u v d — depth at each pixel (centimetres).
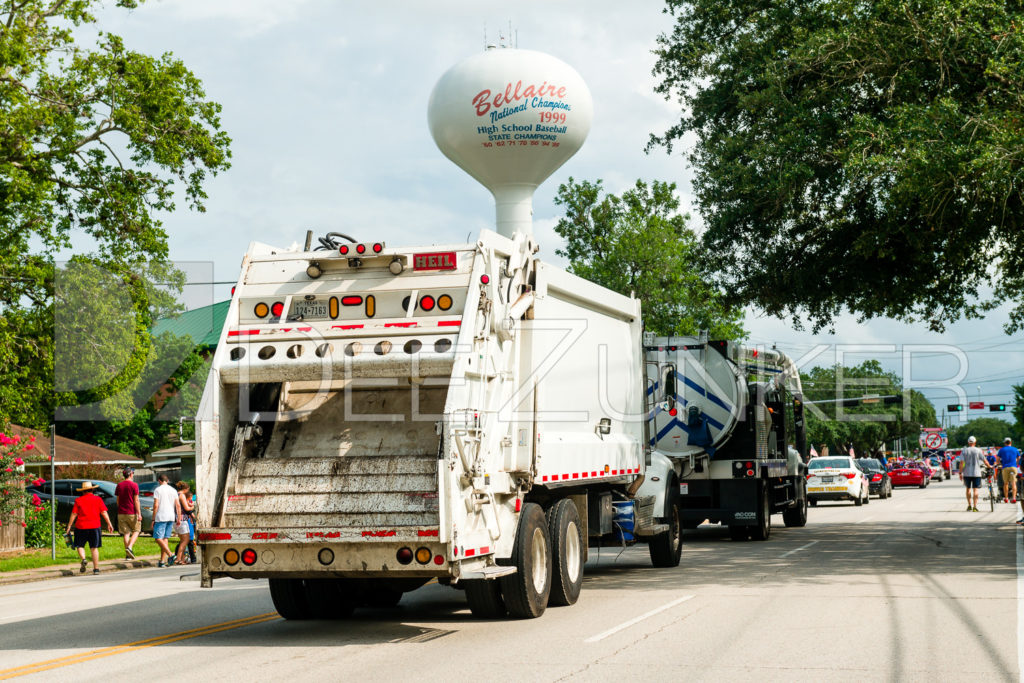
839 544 2012
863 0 1911
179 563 2303
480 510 977
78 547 2122
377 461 966
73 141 2911
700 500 2173
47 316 3011
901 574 1438
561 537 1160
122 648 963
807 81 2083
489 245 1023
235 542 950
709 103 2362
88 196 3042
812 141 1939
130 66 2992
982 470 3120
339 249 1012
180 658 892
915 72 1847
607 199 4528
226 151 3156
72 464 3972
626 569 1619
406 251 1005
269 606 1291
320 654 894
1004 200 1653
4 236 2942
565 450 1202
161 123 3027
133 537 2372
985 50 1764
